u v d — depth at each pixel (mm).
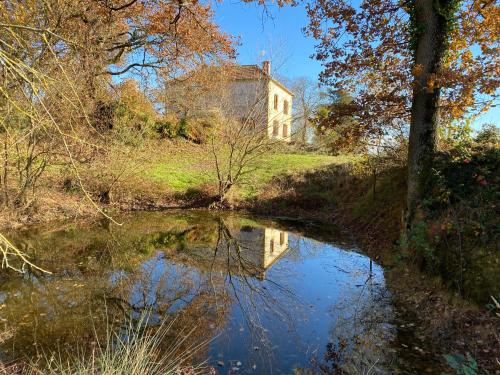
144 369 3359
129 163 15133
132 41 17109
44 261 8555
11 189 11773
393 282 6977
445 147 8336
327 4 8930
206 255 9703
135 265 8562
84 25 11039
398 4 8477
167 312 6023
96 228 11992
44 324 5445
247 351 4766
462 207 6359
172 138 23891
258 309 6191
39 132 9914
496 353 4184
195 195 16688
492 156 6645
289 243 11094
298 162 19359
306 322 5672
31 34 6555
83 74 10516
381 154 11586
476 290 5270
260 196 16422
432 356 4508
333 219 14188
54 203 13125
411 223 7582
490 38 7414
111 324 5465
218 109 18125
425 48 7582
